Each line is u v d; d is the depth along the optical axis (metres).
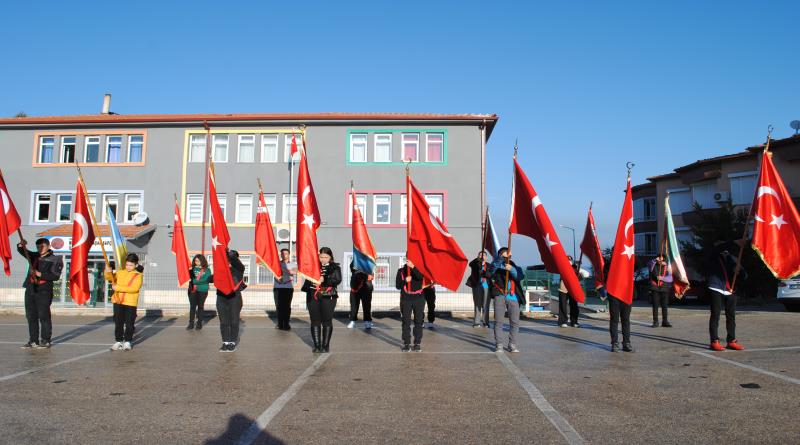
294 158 27.67
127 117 28.73
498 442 4.96
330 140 28.30
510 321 10.39
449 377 7.86
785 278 9.60
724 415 5.81
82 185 11.27
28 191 29.19
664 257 14.98
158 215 28.39
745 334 12.66
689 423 5.53
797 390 6.91
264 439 5.05
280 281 14.74
